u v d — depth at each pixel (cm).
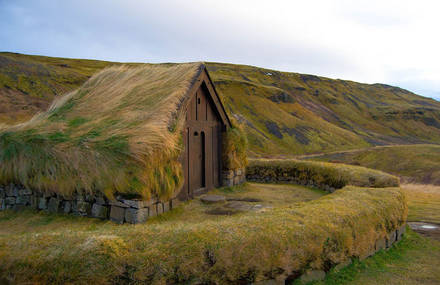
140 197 685
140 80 1025
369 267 594
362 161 4453
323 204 652
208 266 402
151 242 403
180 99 824
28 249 378
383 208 721
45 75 6056
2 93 4288
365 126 13875
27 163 811
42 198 830
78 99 1021
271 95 11875
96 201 744
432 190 2900
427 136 13075
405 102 18100
